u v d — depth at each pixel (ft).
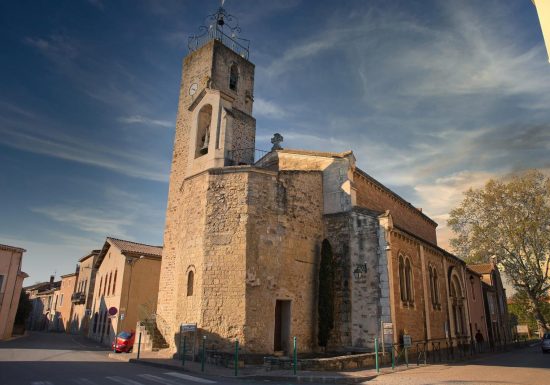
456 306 95.09
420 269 77.00
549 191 120.47
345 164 73.56
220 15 100.22
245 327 55.26
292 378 41.91
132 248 112.78
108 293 114.42
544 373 48.37
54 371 44.19
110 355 67.62
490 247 127.44
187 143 90.07
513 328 188.75
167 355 62.18
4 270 110.73
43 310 219.61
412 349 66.13
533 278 125.90
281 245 63.36
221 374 44.75
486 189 131.44
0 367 46.83
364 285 65.31
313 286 67.56
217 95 69.62
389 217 65.72
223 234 60.13
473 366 57.11
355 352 62.18
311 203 71.26
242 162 87.51
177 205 85.92
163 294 80.43
